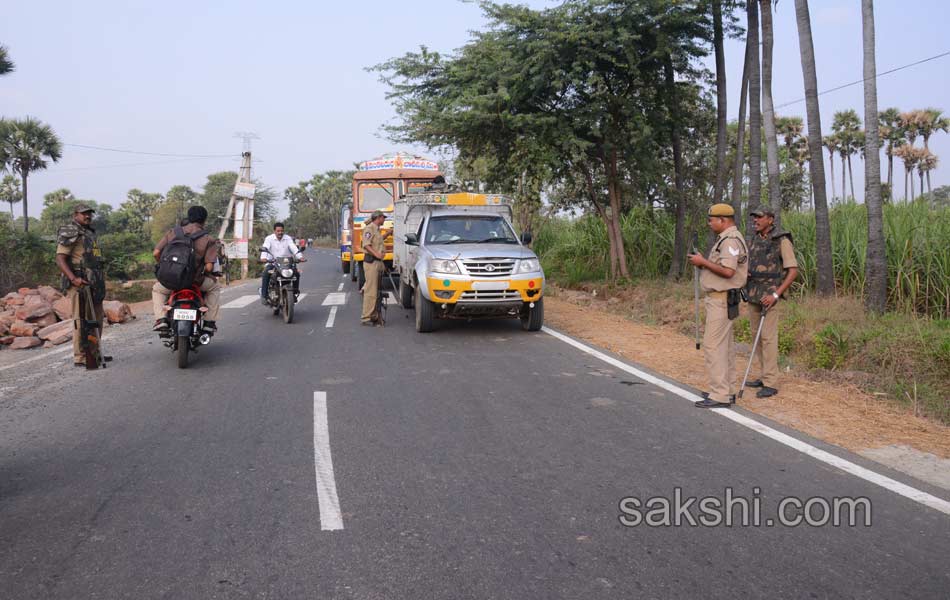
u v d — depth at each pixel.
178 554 3.62
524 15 14.75
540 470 4.86
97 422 6.12
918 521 4.03
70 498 4.39
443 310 10.64
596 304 15.51
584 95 15.61
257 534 3.85
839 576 3.40
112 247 41.31
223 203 74.94
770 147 12.44
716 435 5.66
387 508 4.20
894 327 8.97
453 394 7.05
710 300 6.60
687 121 16.55
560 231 22.98
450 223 11.86
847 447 5.42
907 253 10.83
